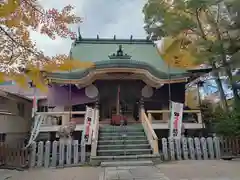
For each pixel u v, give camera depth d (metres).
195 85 20.06
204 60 14.98
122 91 17.64
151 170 8.56
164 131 15.13
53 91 17.12
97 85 17.47
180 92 18.12
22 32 4.62
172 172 8.16
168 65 17.19
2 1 4.12
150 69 15.67
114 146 11.48
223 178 7.14
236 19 13.89
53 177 7.91
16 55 4.61
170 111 13.55
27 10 4.47
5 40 4.60
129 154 10.98
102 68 15.27
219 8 14.95
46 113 14.11
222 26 14.60
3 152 10.02
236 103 14.77
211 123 14.85
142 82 17.75
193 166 9.30
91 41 22.89
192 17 16.27
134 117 17.52
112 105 17.62
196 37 17.11
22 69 4.58
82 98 17.19
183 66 16.66
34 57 4.62
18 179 7.69
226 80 15.60
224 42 14.20
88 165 10.14
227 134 12.67
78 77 15.58
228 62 14.13
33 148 10.14
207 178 7.16
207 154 11.41
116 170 8.70
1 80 4.55
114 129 13.29
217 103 18.75
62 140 11.12
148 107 18.03
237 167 8.97
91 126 12.09
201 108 16.84
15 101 16.59
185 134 15.52
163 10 17.22
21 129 17.39
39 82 4.75
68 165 10.13
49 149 10.26
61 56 4.72
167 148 11.26
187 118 18.06
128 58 16.16
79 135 14.09
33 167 9.87
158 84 16.64
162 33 19.02
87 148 12.25
